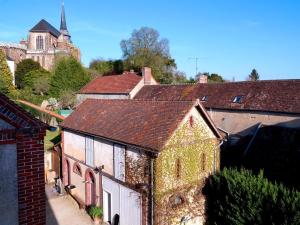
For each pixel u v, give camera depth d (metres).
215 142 18.64
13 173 7.71
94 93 46.75
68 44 90.88
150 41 66.94
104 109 22.31
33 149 8.02
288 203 12.74
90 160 20.86
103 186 19.55
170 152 15.82
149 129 16.56
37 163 8.12
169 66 68.62
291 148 23.73
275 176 21.31
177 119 15.83
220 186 16.95
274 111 26.77
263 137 26.36
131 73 47.31
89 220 19.66
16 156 7.74
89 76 66.88
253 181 15.16
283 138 25.12
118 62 74.25
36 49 86.00
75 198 22.33
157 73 64.81
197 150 17.45
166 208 15.95
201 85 35.97
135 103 20.36
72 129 22.47
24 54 85.62
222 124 31.30
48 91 62.56
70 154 23.69
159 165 15.31
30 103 55.78
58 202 22.22
